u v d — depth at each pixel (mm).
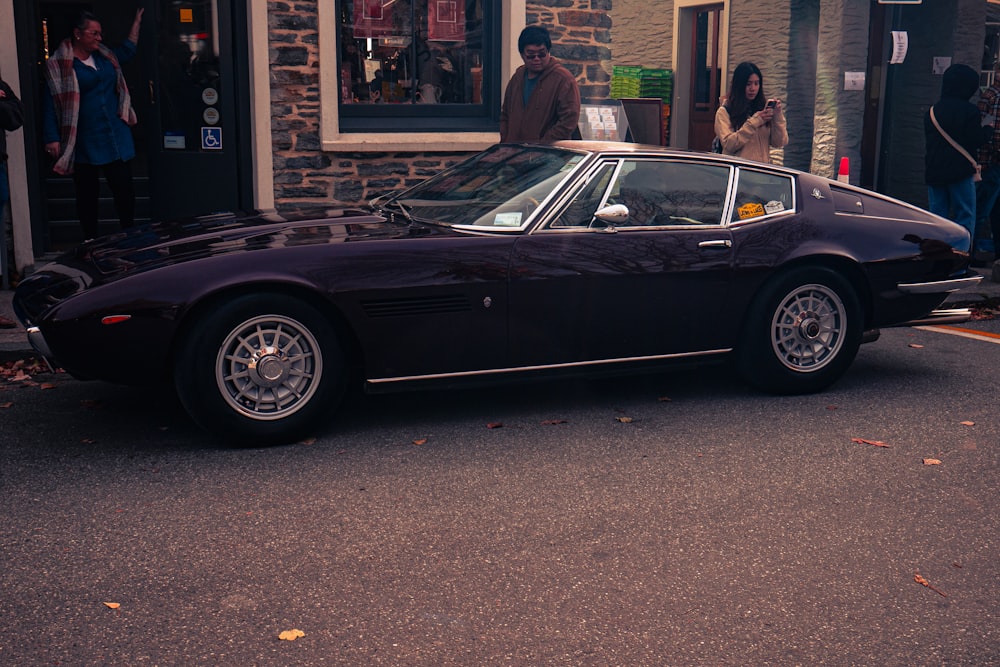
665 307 5625
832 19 12172
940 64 12781
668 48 17281
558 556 3875
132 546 3912
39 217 8773
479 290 5191
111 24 14078
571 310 5410
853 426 5520
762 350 5918
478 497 4445
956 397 6117
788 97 13562
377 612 3430
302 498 4402
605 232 5477
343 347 5129
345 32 9688
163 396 5910
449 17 10031
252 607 3453
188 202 9633
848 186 6293
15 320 7035
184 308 4707
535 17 10086
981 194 10016
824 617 3443
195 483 4551
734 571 3773
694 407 5844
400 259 5055
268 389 4965
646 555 3893
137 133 13320
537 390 6180
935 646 3270
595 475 4727
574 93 8336
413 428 5383
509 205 5480
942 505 4441
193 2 9266
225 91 9375
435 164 9930
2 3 8281
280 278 4836
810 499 4477
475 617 3404
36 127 8820
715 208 5812
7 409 5637
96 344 4688
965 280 6387
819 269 5941
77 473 4664
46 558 3801
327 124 9438
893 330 8102
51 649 3172
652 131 10039
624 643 3252
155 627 3312
